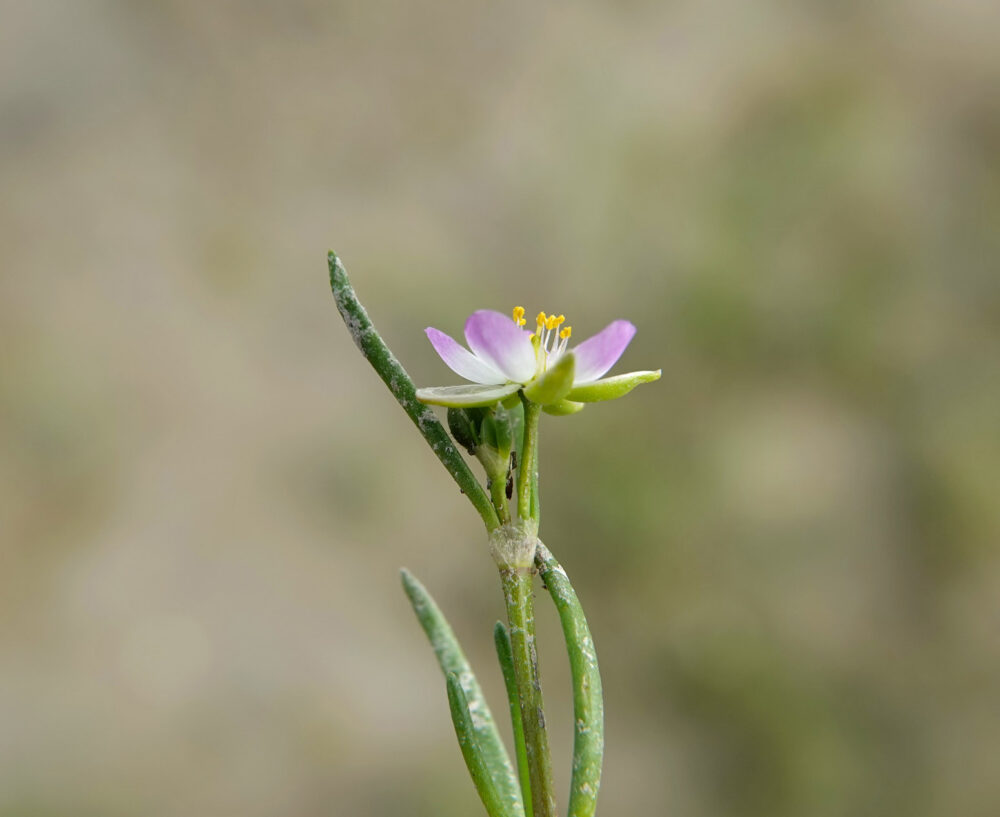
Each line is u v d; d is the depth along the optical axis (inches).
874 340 22.1
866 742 18.2
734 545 19.9
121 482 20.9
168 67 25.6
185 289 23.3
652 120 25.3
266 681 18.6
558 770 16.9
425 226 24.4
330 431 21.4
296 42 26.2
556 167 24.9
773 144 24.7
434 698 18.5
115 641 19.0
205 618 19.3
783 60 25.6
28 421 21.0
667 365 22.0
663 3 26.4
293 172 25.0
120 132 24.7
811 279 23.0
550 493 20.2
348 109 25.7
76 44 25.2
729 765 17.9
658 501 20.1
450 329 22.9
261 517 20.5
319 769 17.8
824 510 20.4
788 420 21.4
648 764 17.8
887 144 24.4
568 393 6.0
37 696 18.3
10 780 17.2
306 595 19.6
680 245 23.6
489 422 6.0
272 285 23.4
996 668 18.9
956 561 19.9
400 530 20.4
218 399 21.8
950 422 21.3
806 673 18.6
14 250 23.0
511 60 26.2
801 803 17.5
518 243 24.3
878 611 19.4
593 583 19.5
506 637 6.1
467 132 25.6
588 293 23.6
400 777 17.6
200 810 17.4
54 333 22.2
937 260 23.2
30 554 19.9
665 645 18.9
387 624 19.4
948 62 25.2
